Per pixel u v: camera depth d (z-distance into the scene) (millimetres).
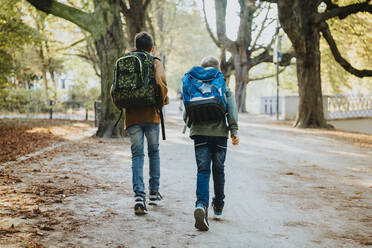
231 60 34156
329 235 3607
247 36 32906
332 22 21031
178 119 22031
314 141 12211
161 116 4469
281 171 7137
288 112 23766
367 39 21078
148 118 4355
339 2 18656
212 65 4102
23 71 26516
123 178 6113
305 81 17312
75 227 3670
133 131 4320
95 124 17266
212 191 5422
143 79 4137
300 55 16922
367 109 24188
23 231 3439
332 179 6434
